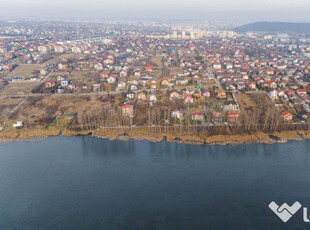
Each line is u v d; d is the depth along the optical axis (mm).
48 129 143500
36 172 110188
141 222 85375
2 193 98562
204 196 95375
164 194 96875
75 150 125625
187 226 83625
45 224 85375
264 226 82875
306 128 136000
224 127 137500
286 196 94500
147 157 118750
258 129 135750
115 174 108000
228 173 106938
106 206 92062
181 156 118625
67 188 100812
